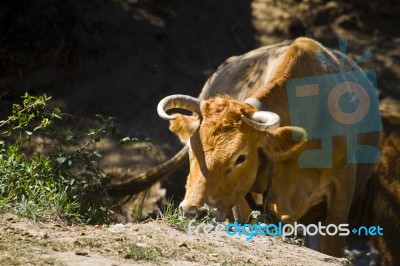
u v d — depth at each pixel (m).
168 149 41.28
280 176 25.28
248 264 17.06
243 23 49.25
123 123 42.56
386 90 46.75
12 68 43.81
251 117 23.38
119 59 45.78
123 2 48.56
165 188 38.12
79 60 45.09
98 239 17.12
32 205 19.70
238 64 29.33
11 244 16.16
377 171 32.91
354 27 49.91
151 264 16.06
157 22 48.22
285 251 19.72
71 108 42.78
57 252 16.02
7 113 41.28
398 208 32.75
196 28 48.47
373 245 33.59
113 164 39.59
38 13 45.28
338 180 27.00
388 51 48.75
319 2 50.56
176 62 46.28
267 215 24.03
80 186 23.02
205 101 23.89
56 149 24.20
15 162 21.67
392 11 50.62
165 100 23.41
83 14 46.59
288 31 49.12
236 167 22.89
